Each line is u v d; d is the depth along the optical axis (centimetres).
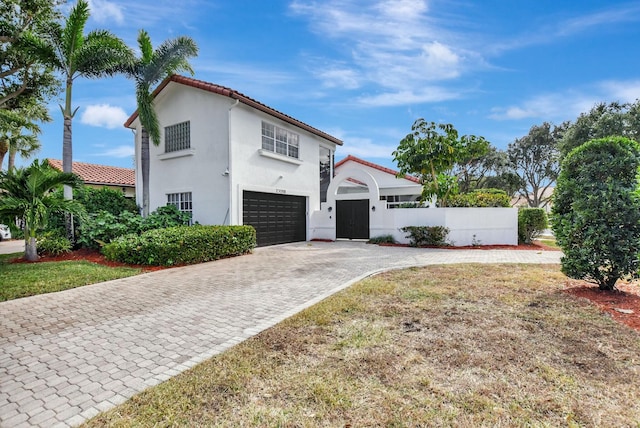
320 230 1759
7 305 594
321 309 536
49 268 883
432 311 521
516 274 789
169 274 852
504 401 287
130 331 470
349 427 258
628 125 2344
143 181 1374
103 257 1060
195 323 499
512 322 467
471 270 848
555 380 317
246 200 1361
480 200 1557
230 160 1270
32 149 2369
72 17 1178
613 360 355
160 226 1205
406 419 265
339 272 863
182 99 1430
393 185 2453
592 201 576
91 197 1423
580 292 612
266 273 862
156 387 320
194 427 261
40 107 1828
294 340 421
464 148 1573
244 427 260
